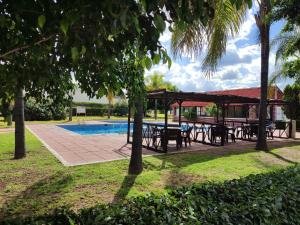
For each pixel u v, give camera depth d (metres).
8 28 2.03
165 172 7.21
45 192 5.59
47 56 2.32
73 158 9.09
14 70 2.51
